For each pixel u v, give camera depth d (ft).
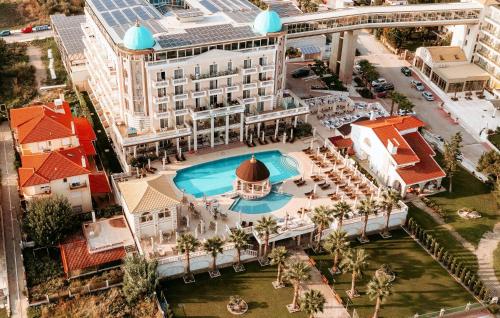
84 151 365.61
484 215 354.74
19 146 377.30
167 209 312.50
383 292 263.90
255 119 402.52
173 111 383.45
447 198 369.50
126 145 369.09
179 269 299.99
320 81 509.76
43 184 318.65
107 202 349.61
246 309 281.13
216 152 398.01
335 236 293.64
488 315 284.20
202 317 276.21
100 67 420.36
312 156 397.80
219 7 439.22
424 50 526.16
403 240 332.39
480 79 499.51
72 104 463.83
